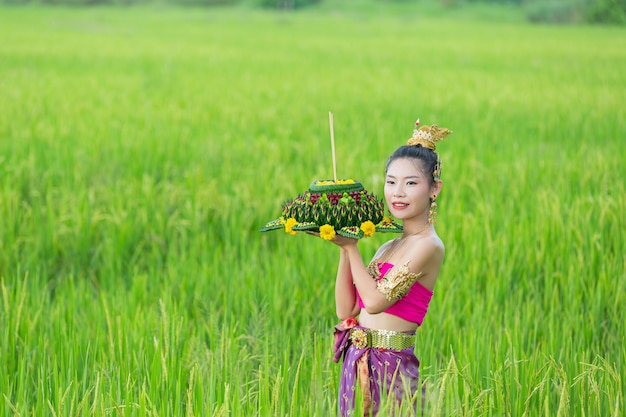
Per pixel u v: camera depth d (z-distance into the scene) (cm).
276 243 898
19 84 2086
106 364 541
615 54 3422
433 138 444
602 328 688
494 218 902
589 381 490
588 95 2039
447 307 673
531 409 483
